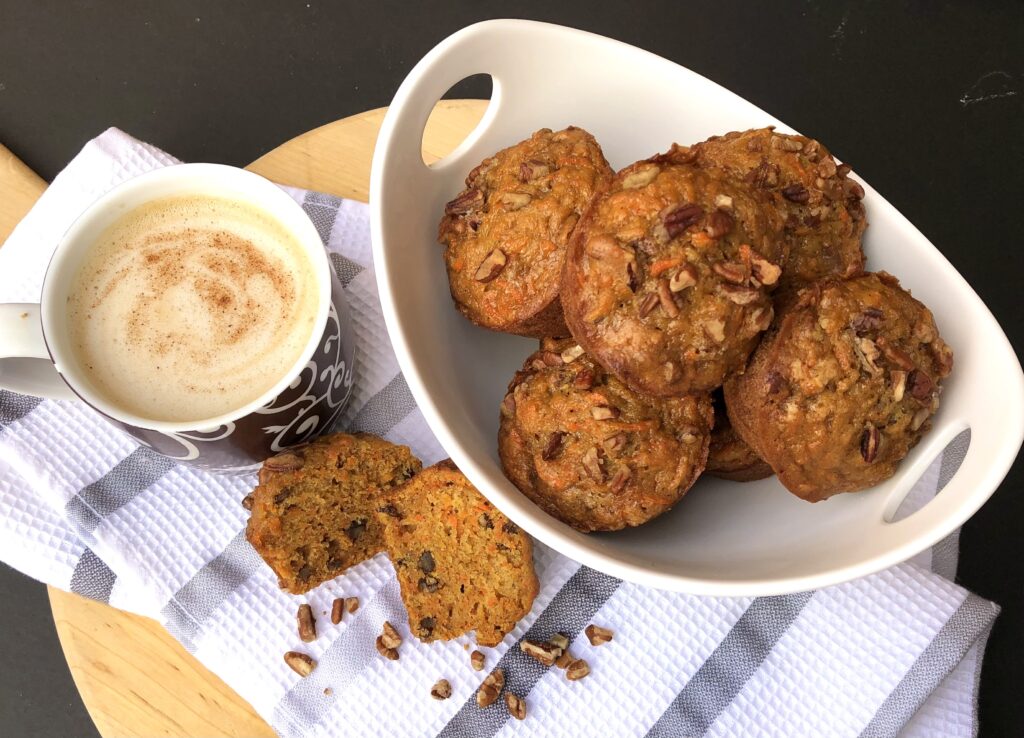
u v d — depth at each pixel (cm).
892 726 32
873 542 26
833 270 29
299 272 31
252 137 52
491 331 33
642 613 33
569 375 29
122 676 34
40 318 29
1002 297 49
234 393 30
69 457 34
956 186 51
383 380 36
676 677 32
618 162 33
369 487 34
